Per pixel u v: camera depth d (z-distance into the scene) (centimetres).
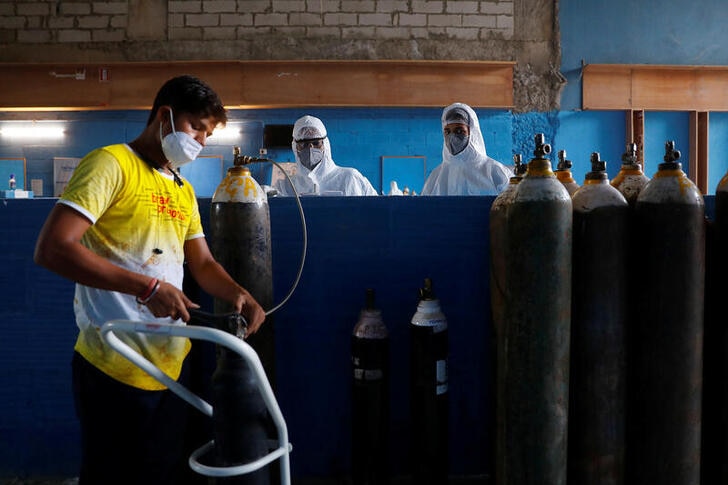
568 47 520
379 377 162
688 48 524
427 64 489
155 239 112
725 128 518
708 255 153
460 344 183
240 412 107
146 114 499
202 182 495
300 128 353
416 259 182
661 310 137
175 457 120
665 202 136
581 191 145
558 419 136
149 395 112
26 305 180
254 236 154
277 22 509
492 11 518
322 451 186
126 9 507
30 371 182
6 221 178
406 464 185
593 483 143
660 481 140
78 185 100
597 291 140
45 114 499
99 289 104
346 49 511
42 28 505
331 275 182
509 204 139
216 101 113
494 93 498
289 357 183
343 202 180
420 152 503
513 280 137
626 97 511
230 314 108
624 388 143
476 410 185
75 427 183
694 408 139
